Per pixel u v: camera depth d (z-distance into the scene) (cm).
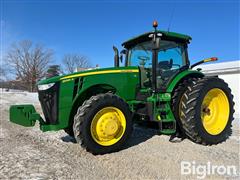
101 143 353
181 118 405
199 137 395
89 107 346
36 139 452
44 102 374
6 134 500
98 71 390
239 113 965
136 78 427
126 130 371
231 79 1101
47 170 289
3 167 298
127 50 504
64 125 363
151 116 405
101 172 287
